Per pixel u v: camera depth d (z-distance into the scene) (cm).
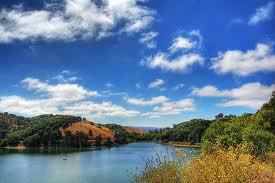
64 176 6625
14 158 11706
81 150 15925
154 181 1661
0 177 6731
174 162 1680
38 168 8300
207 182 1345
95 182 5538
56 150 16238
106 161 9631
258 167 1505
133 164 8219
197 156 1577
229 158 1423
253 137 2938
